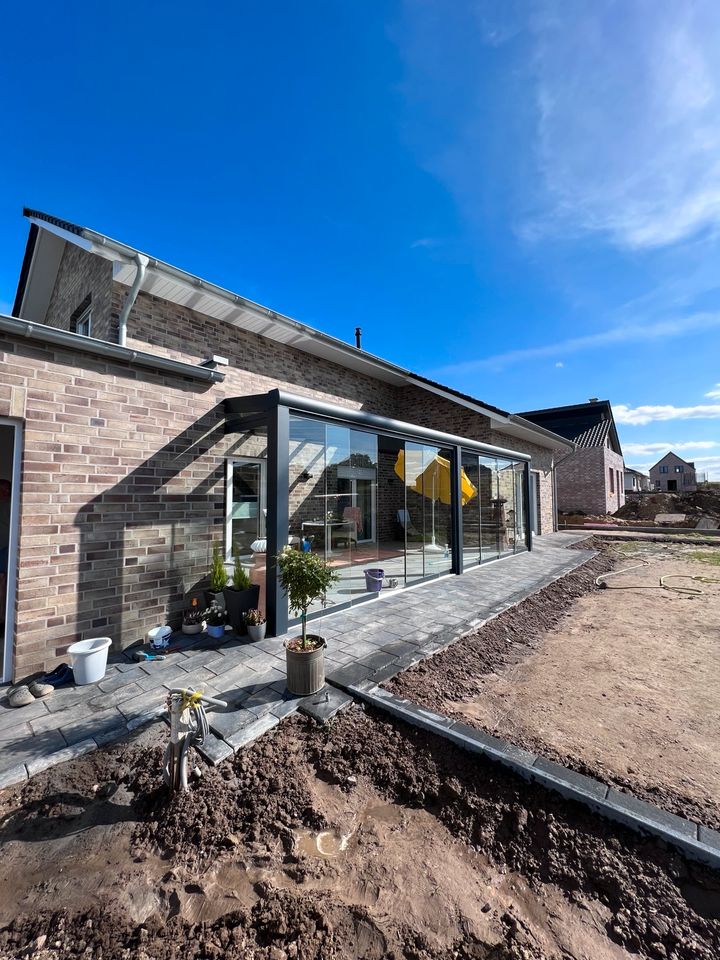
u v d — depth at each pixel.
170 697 2.49
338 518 7.73
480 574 8.78
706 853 1.96
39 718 3.19
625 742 2.92
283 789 2.51
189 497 5.21
